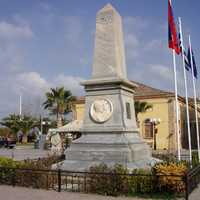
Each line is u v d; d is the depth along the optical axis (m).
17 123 48.25
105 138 12.50
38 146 38.56
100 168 10.09
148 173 9.50
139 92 38.72
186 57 16.97
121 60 13.77
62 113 41.00
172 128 36.16
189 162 12.69
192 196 9.03
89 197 8.90
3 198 8.82
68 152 12.73
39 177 10.34
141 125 37.78
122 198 8.79
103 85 13.05
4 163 11.27
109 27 13.53
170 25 14.52
